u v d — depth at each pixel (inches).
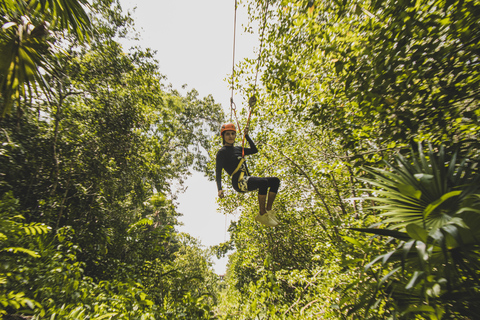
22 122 269.4
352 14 102.7
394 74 96.7
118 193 386.3
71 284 128.1
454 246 65.9
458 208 66.8
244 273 449.7
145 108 415.8
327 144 283.1
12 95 146.6
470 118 95.3
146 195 457.7
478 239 63.1
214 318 139.5
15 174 257.4
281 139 369.7
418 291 71.4
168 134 590.9
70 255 161.5
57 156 291.3
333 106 149.6
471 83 93.0
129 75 387.9
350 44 110.2
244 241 453.7
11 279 121.0
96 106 348.8
